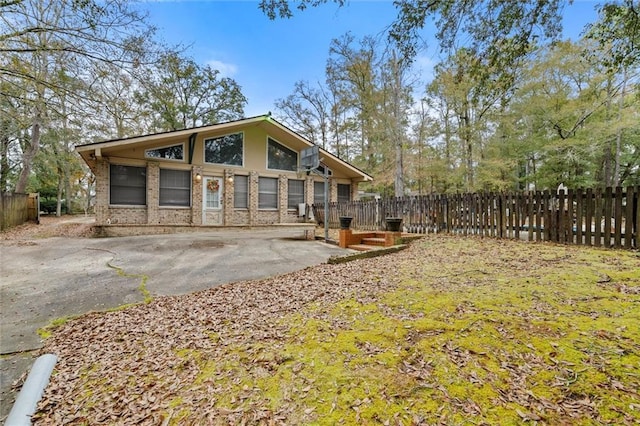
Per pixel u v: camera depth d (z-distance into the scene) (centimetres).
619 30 494
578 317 257
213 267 596
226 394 199
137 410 192
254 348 255
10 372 244
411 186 2434
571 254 484
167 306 379
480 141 1827
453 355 216
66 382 227
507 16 426
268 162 1490
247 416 177
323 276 484
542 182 1852
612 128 1398
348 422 164
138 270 571
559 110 1593
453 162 1978
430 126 2111
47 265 609
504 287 348
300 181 1580
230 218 1376
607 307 273
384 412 169
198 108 2480
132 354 264
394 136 1742
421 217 870
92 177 2720
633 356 197
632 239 497
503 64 478
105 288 460
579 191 557
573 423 151
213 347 265
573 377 183
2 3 598
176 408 190
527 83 1534
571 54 1383
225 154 1375
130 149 1152
